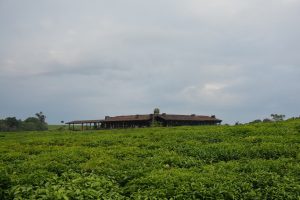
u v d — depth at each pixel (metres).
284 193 13.57
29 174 16.41
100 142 30.59
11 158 23.45
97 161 19.70
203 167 17.81
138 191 13.73
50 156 22.27
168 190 13.49
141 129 51.03
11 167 19.02
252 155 21.38
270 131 30.20
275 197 13.50
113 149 24.73
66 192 12.70
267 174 15.70
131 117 82.56
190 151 22.48
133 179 15.58
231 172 16.53
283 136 27.59
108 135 37.28
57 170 18.14
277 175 15.65
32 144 33.44
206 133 31.67
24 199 12.53
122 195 13.92
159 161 19.61
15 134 54.66
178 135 31.89
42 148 27.73
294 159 19.45
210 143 26.59
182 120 80.38
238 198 13.39
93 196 12.85
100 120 85.25
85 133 48.41
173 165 19.17
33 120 106.69
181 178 14.95
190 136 30.47
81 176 15.87
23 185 14.22
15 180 14.95
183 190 13.40
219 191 13.44
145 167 17.98
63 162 20.34
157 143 26.95
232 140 26.94
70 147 27.53
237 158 21.11
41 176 15.62
